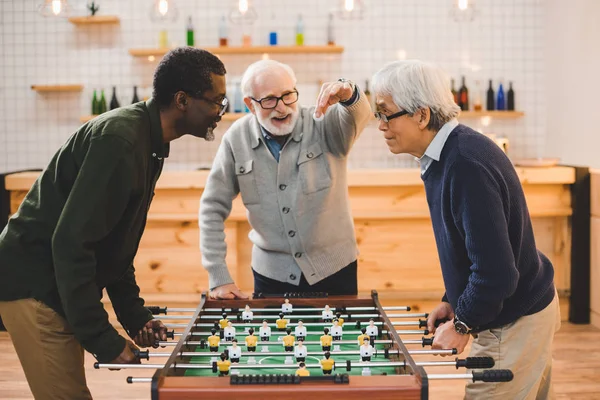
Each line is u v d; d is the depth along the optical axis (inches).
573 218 183.3
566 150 218.4
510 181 76.3
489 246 73.1
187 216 181.0
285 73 104.7
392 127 80.0
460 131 77.6
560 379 144.9
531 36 238.4
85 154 76.6
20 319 79.4
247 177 111.3
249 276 185.3
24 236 78.8
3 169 243.1
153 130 79.9
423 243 184.2
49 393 81.2
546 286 82.0
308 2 237.0
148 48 236.7
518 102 240.5
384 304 186.9
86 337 74.2
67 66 239.6
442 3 237.1
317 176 109.5
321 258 112.4
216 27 237.6
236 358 73.7
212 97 80.5
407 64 79.1
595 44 193.6
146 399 137.3
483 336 83.4
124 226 80.1
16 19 238.4
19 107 241.1
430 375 64.5
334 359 76.7
